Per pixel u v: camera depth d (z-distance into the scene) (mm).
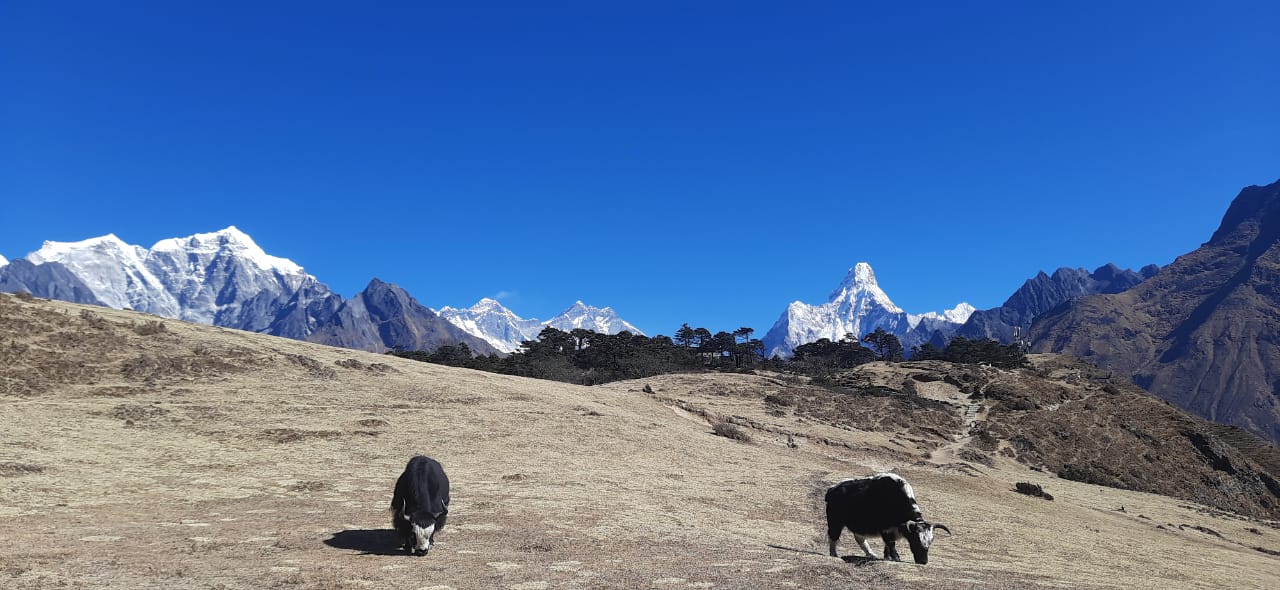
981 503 39062
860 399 96750
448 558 16625
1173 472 92438
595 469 35500
